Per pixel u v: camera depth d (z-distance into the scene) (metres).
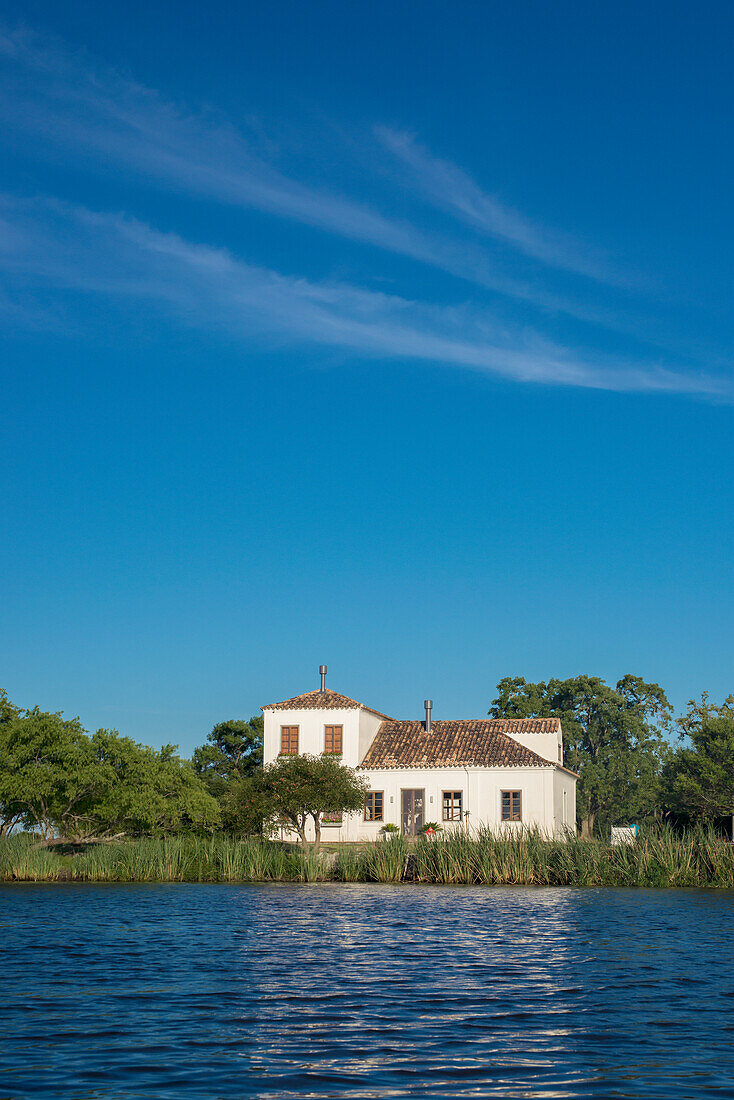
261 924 26.98
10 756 48.72
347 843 57.28
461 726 63.53
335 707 61.78
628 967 19.75
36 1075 11.56
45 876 43.50
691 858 40.84
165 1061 12.24
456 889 38.72
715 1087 11.20
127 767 50.78
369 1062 12.25
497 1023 14.46
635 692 104.06
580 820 99.25
